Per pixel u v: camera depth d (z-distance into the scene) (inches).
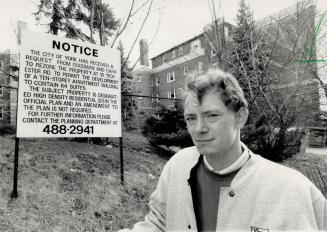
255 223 40.8
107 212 170.7
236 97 44.3
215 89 44.3
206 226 46.7
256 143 352.2
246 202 42.6
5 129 723.4
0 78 573.6
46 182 192.9
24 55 181.2
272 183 41.9
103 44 376.5
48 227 141.3
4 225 134.2
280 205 39.8
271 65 356.5
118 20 445.1
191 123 46.8
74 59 205.2
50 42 193.9
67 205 167.8
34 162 231.0
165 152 402.9
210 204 46.9
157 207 57.3
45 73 189.3
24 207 155.6
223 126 44.1
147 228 55.6
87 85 210.4
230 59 348.8
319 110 428.8
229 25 353.4
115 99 226.7
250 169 44.9
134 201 194.2
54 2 374.3
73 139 385.4
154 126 407.8
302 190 40.1
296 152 427.8
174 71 1307.8
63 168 224.2
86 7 408.2
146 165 289.1
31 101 180.7
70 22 379.9
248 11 346.9
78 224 150.3
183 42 418.6
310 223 38.4
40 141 335.6
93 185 201.5
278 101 358.0
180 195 50.9
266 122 350.6
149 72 1496.1
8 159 232.1
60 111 193.5
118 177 229.6
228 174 45.8
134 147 403.5
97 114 213.6
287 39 358.3
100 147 336.5
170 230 52.0
